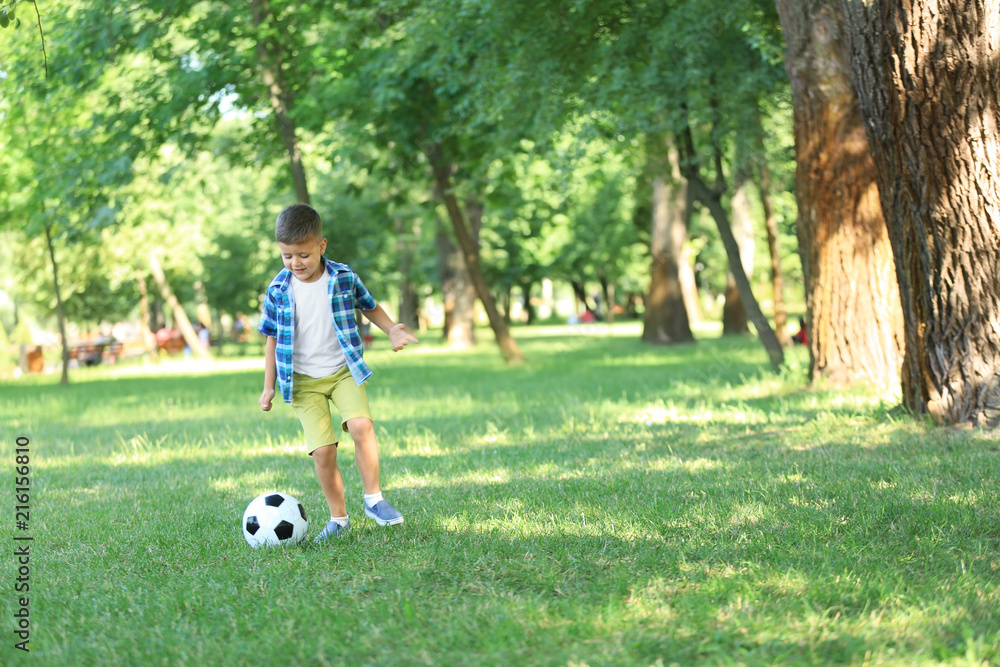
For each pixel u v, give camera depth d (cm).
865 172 984
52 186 1587
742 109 1292
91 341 4247
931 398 720
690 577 376
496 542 440
